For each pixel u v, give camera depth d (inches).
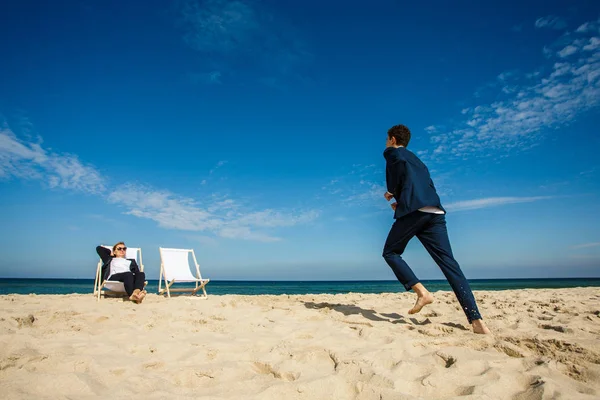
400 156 141.5
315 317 161.8
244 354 106.6
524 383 81.1
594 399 71.6
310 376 87.2
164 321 150.7
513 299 247.8
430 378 81.5
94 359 95.0
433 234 136.6
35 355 96.6
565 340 106.0
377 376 83.5
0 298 244.8
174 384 85.0
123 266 242.1
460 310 183.6
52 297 257.8
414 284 143.4
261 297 275.3
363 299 249.6
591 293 314.7
